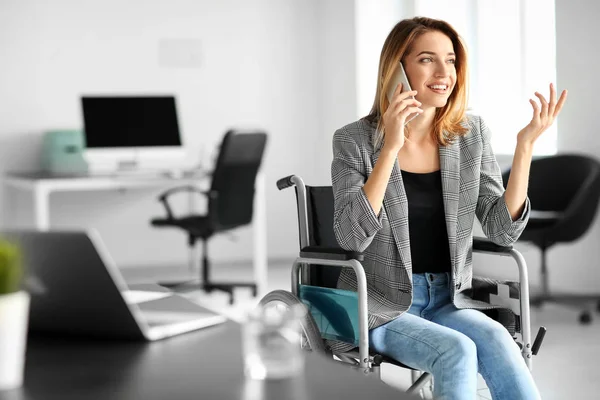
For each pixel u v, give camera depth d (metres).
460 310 2.13
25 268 1.11
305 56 7.09
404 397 0.87
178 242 6.92
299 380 0.94
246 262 7.05
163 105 6.11
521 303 2.15
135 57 6.71
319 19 7.06
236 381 0.94
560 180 4.75
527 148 2.18
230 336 1.17
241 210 5.35
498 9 5.71
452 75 2.22
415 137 2.26
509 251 2.17
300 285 2.20
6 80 6.44
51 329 1.18
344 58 6.66
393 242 2.16
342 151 2.24
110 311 1.12
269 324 0.95
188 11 6.83
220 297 5.49
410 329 1.99
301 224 2.29
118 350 1.10
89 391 0.92
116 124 5.98
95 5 6.61
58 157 6.23
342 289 2.20
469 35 5.82
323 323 2.15
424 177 2.22
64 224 6.64
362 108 6.51
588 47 4.71
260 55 7.00
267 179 7.09
